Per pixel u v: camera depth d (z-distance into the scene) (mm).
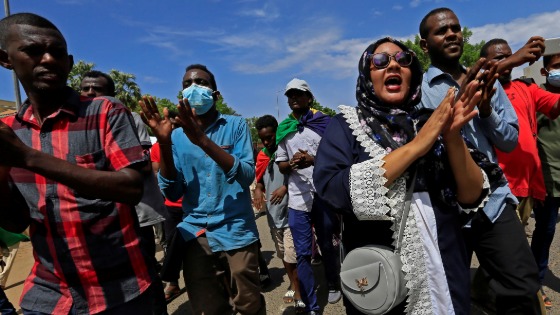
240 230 2562
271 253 5926
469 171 1683
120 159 1662
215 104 2818
